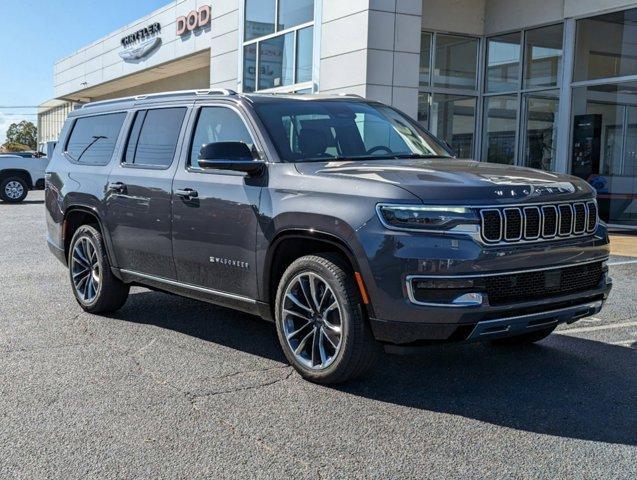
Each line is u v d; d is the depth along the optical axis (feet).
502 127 57.06
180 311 22.82
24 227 49.98
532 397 14.83
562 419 13.60
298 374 16.24
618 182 47.80
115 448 12.23
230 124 18.04
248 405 14.29
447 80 57.47
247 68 67.10
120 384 15.53
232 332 20.16
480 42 58.44
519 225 13.92
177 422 13.38
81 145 23.58
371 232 13.89
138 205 19.75
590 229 15.38
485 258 13.48
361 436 12.76
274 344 18.88
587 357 17.80
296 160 16.66
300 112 18.17
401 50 50.57
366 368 14.92
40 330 20.30
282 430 13.02
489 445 12.37
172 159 19.15
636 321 21.66
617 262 33.06
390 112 20.36
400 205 13.69
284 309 15.92
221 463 11.65
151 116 20.71
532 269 14.06
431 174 14.75
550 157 52.60
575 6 49.34
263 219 16.05
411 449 12.20
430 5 55.57
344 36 51.70
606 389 15.34
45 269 31.53
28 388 15.25
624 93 47.01
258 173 16.57
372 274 13.87
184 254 18.37
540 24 52.54
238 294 17.16
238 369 16.65
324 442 12.50
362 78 49.98
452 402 14.52
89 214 22.53
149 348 18.44
